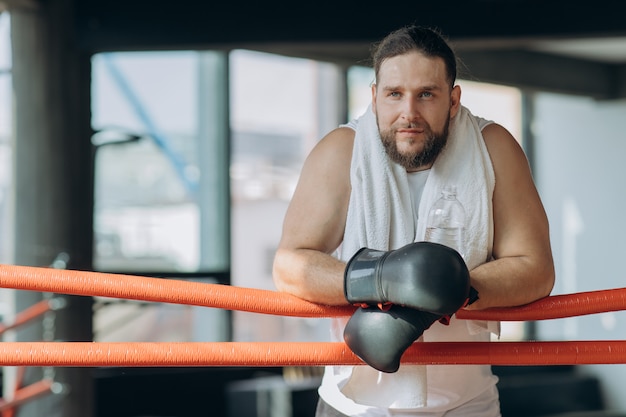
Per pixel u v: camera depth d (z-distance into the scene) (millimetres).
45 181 6121
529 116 11297
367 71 10375
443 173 2008
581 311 1896
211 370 9141
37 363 1759
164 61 9734
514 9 6578
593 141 10984
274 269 1974
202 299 1803
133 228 9711
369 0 6645
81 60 6805
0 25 8742
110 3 6711
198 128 9812
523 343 1837
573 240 11156
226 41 6695
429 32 1923
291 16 6676
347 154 2045
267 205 10250
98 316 9297
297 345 1805
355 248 2010
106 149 9656
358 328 1707
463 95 10766
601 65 10766
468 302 1758
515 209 2021
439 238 2000
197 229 9797
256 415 8672
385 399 2016
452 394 2088
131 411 8773
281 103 10219
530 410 10133
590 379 10609
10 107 6203
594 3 6527
